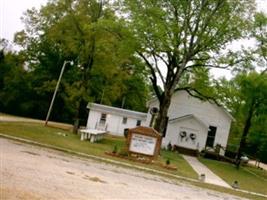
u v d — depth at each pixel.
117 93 44.19
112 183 13.16
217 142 43.50
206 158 40.69
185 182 18.20
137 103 71.75
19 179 10.24
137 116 51.28
